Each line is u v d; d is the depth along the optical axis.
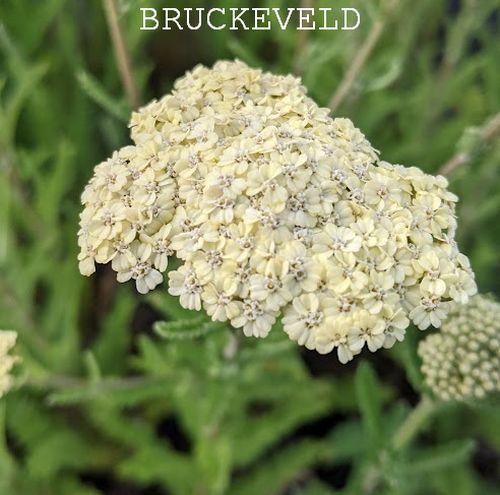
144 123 0.15
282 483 0.22
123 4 0.18
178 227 0.13
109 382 0.18
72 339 0.22
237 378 0.18
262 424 0.22
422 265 0.13
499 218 0.26
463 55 0.26
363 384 0.17
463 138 0.18
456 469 0.23
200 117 0.15
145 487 0.24
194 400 0.21
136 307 0.26
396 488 0.18
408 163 0.23
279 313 0.13
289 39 0.22
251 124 0.14
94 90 0.18
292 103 0.14
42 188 0.21
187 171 0.13
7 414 0.21
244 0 0.25
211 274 0.13
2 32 0.19
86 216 0.14
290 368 0.22
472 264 0.23
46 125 0.23
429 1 0.23
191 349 0.18
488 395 0.15
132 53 0.23
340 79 0.23
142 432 0.22
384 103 0.22
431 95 0.24
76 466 0.23
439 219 0.14
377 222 0.13
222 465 0.20
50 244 0.22
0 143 0.19
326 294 0.13
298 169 0.13
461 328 0.15
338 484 0.25
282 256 0.13
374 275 0.13
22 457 0.24
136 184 0.14
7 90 0.23
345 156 0.14
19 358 0.17
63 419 0.23
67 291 0.22
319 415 0.24
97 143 0.25
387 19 0.18
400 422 0.21
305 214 0.13
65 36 0.23
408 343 0.16
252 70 0.15
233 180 0.13
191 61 0.27
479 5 0.22
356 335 0.12
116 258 0.13
